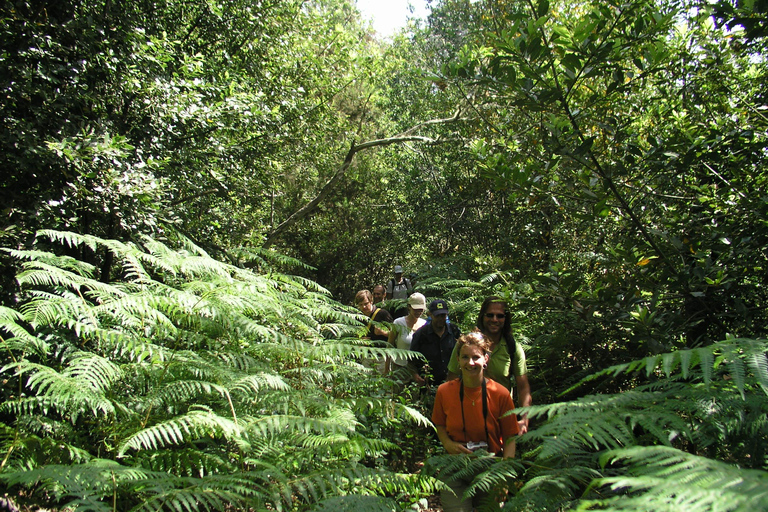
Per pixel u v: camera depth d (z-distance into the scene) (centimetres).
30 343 282
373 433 402
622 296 452
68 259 376
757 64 529
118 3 661
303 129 1074
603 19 391
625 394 239
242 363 343
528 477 259
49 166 481
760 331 393
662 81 521
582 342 463
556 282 437
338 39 1196
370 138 1723
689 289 398
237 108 718
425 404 499
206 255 473
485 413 342
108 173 490
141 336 346
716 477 140
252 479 244
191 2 841
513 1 1073
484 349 349
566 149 416
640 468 190
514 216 1072
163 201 594
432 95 1433
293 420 266
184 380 296
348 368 420
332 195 1717
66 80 539
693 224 443
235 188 888
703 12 472
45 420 285
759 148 415
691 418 232
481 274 948
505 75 428
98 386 271
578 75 407
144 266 540
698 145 416
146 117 630
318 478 236
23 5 534
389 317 621
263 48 1005
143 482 213
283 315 409
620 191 490
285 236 1722
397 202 1619
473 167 1177
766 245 388
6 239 453
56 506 272
